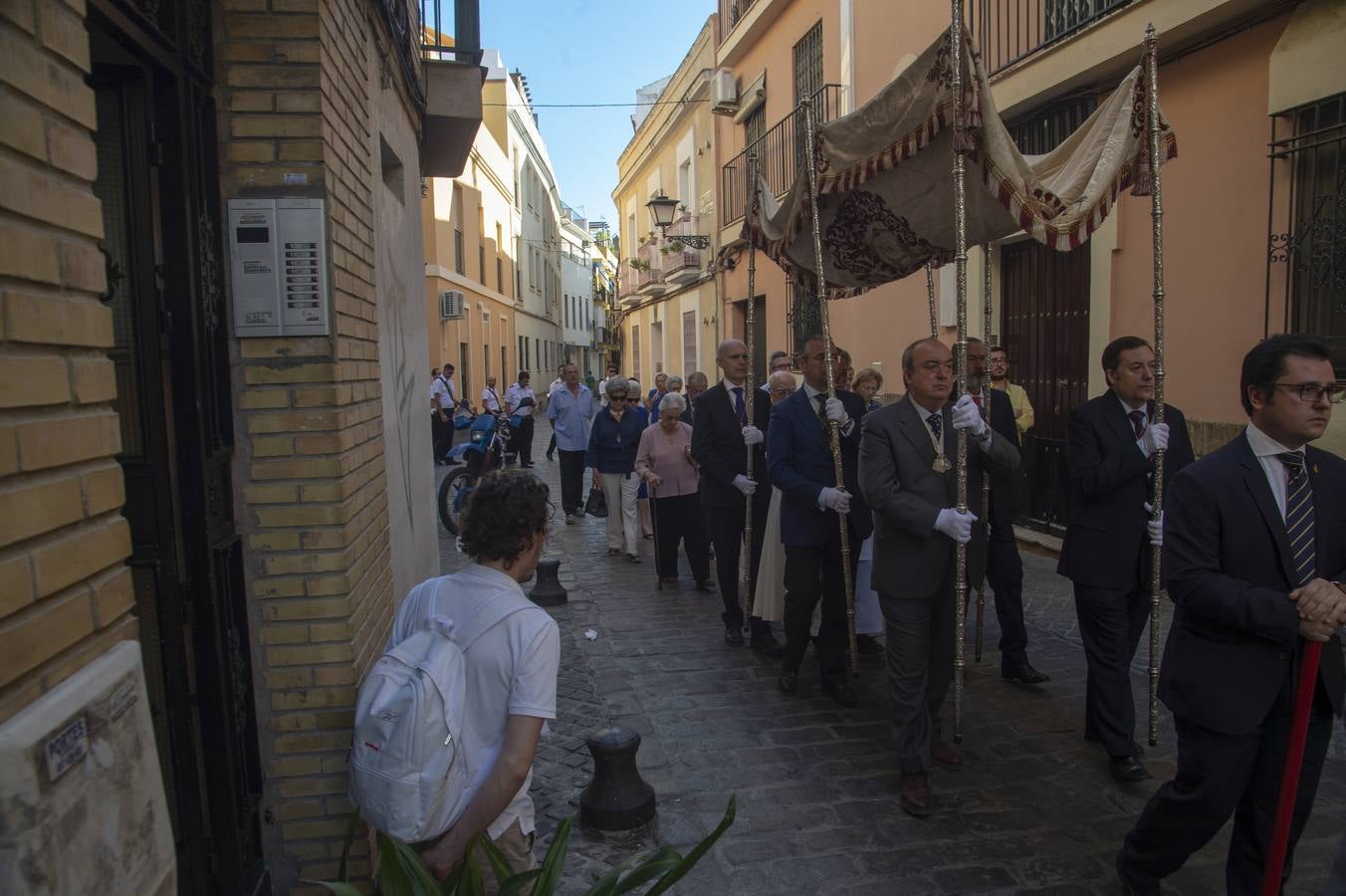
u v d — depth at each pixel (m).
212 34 2.78
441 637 2.16
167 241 2.52
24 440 1.30
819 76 12.70
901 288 10.74
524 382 16.55
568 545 9.84
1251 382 2.56
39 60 1.39
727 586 6.02
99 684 1.39
